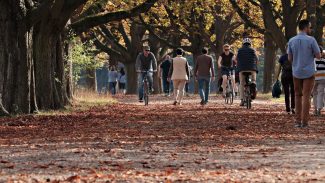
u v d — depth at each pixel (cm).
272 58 8025
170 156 1780
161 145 2089
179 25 8662
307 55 2745
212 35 9256
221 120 3269
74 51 5469
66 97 4372
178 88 5072
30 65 3697
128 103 5425
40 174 1423
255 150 1925
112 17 4419
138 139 2308
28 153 1869
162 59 10094
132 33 9619
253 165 1562
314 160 1652
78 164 1609
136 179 1332
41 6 3609
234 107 4566
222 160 1677
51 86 4100
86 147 2036
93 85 9375
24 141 2262
